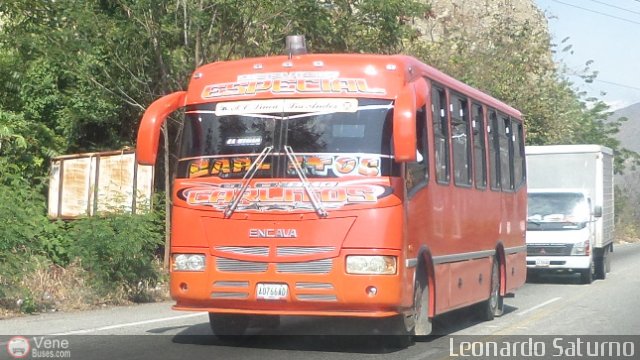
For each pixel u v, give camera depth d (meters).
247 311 10.91
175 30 19.72
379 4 21.23
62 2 18.95
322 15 20.72
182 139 11.48
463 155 13.92
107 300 16.48
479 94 15.15
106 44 19.48
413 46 30.81
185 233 11.13
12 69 20.02
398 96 10.67
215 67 11.61
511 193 17.25
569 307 17.84
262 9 20.00
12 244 14.67
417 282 11.67
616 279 26.17
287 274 10.69
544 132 39.19
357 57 11.22
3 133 18.95
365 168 10.76
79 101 21.03
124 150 19.19
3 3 18.80
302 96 11.08
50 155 20.53
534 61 37.84
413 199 11.27
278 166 10.91
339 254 10.61
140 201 18.23
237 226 10.90
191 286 11.03
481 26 38.78
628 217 61.19
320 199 10.70
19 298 14.91
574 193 25.09
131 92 20.67
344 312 10.65
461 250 13.62
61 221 17.97
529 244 24.42
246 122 11.17
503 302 17.36
